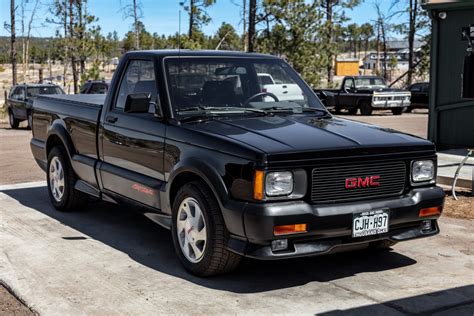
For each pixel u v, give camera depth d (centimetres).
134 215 784
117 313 470
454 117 1206
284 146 497
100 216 780
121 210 812
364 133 553
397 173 534
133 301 493
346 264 583
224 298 498
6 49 4625
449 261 593
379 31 4350
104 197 711
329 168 500
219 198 507
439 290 514
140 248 640
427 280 539
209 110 602
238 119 588
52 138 821
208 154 526
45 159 844
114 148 670
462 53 1176
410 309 473
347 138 529
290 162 486
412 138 561
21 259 603
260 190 480
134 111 596
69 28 3375
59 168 799
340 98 2902
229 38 3762
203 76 627
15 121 2372
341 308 475
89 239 674
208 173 517
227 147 509
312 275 553
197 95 613
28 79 5075
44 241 665
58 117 800
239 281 537
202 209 525
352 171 509
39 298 501
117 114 667
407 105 2870
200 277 546
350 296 501
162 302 490
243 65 652
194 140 544
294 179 491
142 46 3969
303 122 582
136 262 592
